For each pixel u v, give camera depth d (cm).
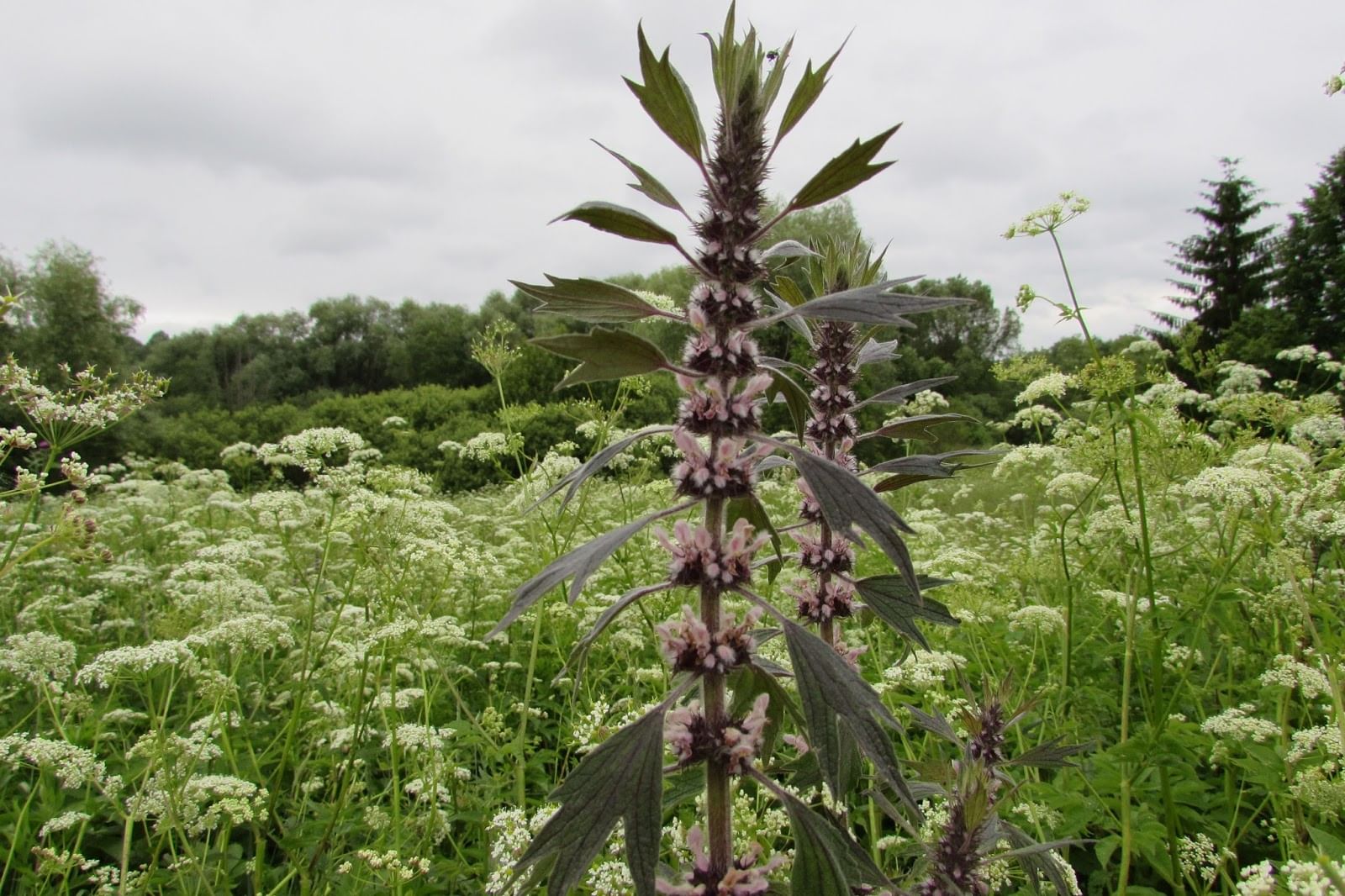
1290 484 409
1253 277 4034
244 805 348
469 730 452
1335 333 3139
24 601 721
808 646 180
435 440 2512
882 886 219
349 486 503
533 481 650
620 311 205
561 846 171
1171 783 374
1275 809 330
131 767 441
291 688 529
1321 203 3428
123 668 404
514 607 188
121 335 4141
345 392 7669
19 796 463
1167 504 585
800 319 268
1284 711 343
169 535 974
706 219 191
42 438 429
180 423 3638
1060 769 390
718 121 193
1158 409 505
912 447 1097
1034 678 521
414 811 401
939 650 511
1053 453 633
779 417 1556
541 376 2467
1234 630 501
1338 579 449
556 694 588
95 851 436
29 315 3747
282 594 675
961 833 241
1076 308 423
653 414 1606
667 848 325
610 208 176
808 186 181
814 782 252
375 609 564
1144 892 327
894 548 169
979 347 5284
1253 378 780
